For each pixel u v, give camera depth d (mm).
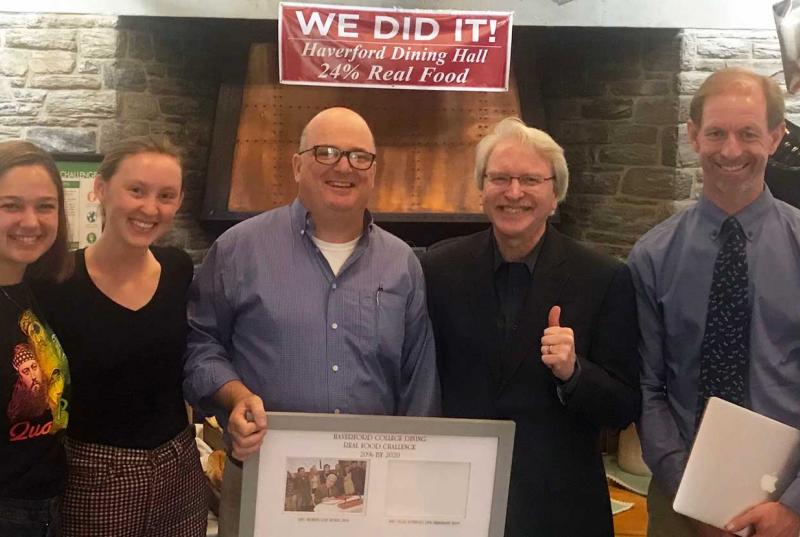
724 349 1511
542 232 1612
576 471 1537
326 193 1508
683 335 1560
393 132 3098
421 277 1639
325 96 3119
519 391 1533
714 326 1519
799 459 1379
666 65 3148
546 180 1536
